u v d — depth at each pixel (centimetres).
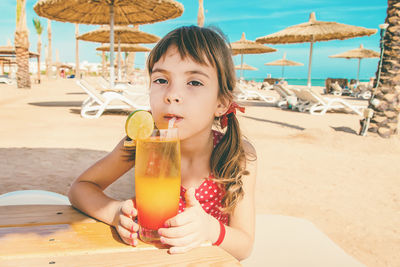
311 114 1198
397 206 353
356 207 347
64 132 670
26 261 87
